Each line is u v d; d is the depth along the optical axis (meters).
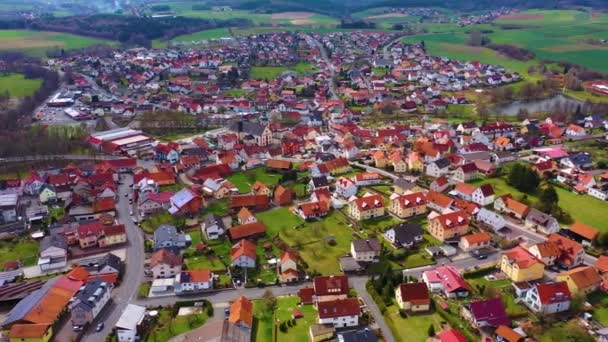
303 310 155.62
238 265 180.38
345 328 147.62
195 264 183.12
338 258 185.75
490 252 188.50
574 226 197.88
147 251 193.25
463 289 159.12
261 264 182.75
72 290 162.75
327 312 146.62
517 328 143.50
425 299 152.50
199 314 154.25
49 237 191.88
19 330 140.62
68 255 190.62
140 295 164.50
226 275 176.62
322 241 198.12
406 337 140.88
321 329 141.50
